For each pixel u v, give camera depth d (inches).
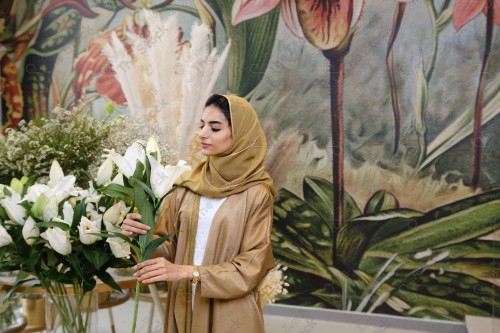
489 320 99.0
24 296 62.7
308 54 104.5
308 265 107.1
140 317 97.0
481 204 99.2
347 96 103.4
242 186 65.4
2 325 52.3
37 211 41.9
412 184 101.8
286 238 108.0
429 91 100.1
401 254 103.0
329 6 102.9
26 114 117.6
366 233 104.3
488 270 99.3
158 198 44.9
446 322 101.2
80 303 43.8
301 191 106.8
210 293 59.6
